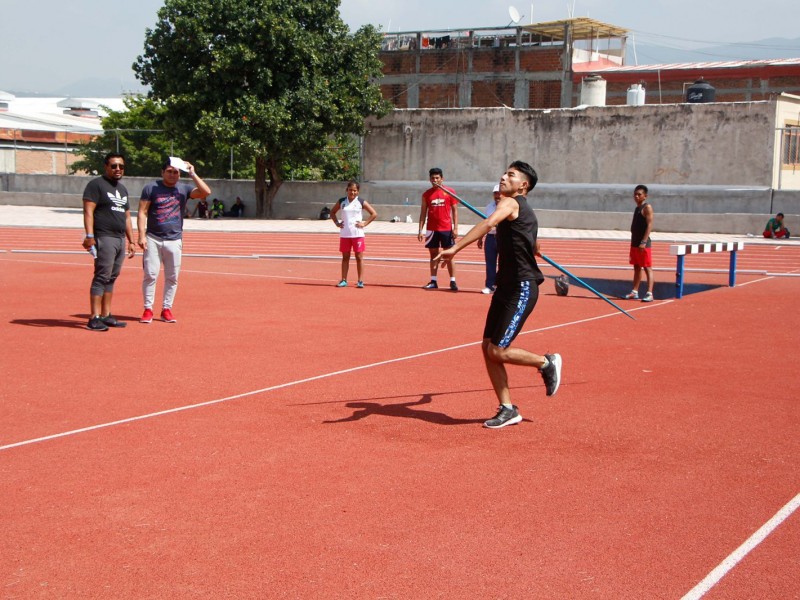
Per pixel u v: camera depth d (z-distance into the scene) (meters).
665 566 3.99
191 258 19.80
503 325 6.16
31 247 22.17
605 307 12.53
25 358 8.43
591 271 18.52
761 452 5.71
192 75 33.91
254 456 5.50
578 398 7.12
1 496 4.76
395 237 27.80
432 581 3.81
